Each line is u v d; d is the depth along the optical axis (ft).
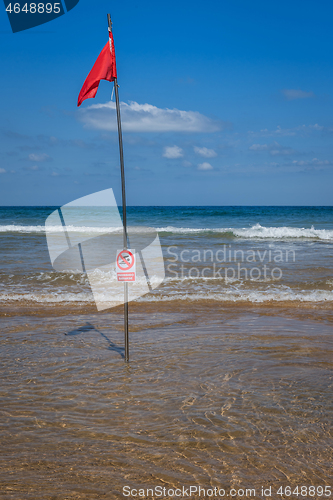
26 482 8.19
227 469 8.70
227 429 10.37
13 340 18.30
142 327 20.54
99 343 17.93
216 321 21.65
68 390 12.88
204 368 14.89
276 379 13.88
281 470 8.68
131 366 15.08
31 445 9.56
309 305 25.02
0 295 27.35
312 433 10.21
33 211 177.47
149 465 8.82
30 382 13.55
